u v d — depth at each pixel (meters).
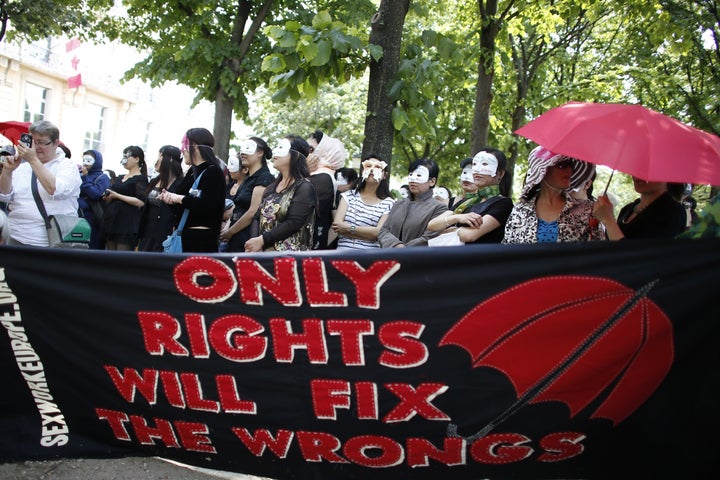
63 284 3.74
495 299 3.30
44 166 5.11
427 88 6.38
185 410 3.71
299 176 5.14
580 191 3.98
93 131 32.12
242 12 13.05
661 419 3.27
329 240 6.22
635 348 3.23
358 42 5.98
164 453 3.83
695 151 3.05
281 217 5.00
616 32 17.56
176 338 3.65
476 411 3.38
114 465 4.08
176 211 5.36
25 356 3.83
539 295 3.27
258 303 3.52
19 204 5.12
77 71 28.58
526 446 3.39
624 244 3.20
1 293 3.78
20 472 3.91
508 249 3.27
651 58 16.95
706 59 15.03
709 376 3.20
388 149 6.50
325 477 3.64
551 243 3.25
